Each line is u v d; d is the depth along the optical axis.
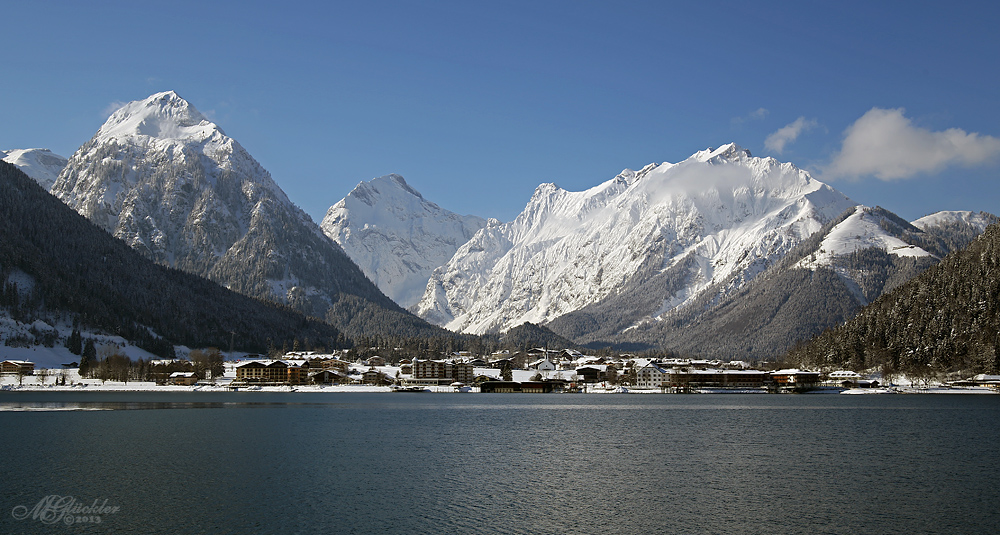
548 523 99.38
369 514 102.62
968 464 141.75
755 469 136.38
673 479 126.94
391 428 196.75
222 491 115.00
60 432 181.38
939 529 97.56
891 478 128.25
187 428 191.38
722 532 96.06
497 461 143.50
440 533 94.31
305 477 126.00
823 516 103.38
